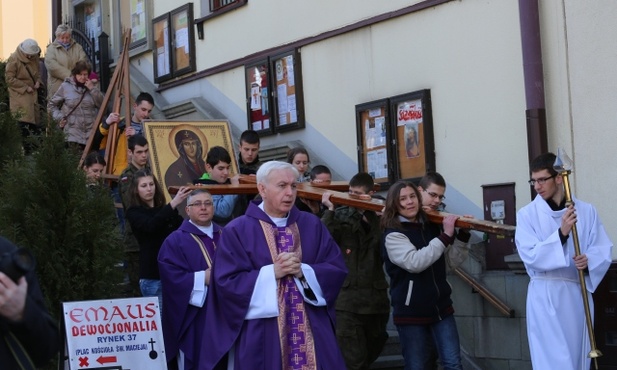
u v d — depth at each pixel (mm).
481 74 10773
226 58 14812
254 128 14125
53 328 4520
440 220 8305
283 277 6875
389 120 11773
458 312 10352
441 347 8273
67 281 7742
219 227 8469
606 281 8430
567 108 9953
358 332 8945
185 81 15688
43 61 17672
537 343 7855
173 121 11445
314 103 13117
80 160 8586
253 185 8859
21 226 7766
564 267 7734
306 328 6836
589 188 9789
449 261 8727
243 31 14430
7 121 8961
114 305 7059
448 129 11164
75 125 13703
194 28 15539
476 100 10828
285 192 6934
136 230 9031
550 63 10133
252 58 14141
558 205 7887
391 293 8398
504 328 9898
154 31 16406
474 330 10180
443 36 11219
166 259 8086
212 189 8805
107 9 18203
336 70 12711
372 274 8953
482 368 10078
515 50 10391
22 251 4082
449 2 11133
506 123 10492
